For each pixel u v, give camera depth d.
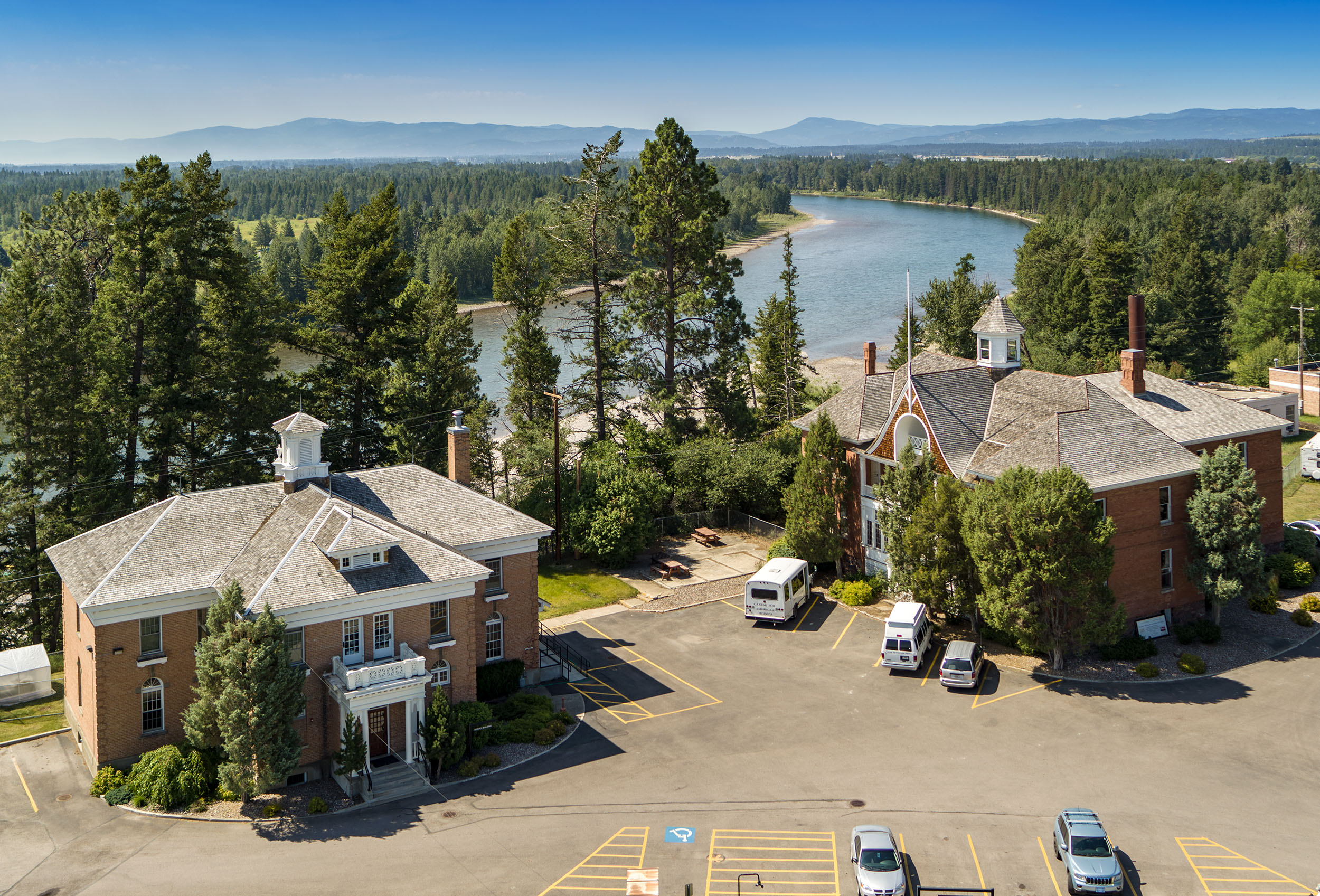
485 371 138.25
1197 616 53.28
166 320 67.19
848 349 158.00
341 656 40.47
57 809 37.56
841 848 34.06
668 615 58.16
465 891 32.03
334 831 36.00
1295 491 78.38
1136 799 36.59
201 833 35.91
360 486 47.53
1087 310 127.75
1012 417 56.34
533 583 48.94
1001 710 44.47
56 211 80.56
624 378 85.81
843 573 62.84
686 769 40.06
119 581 39.06
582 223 84.44
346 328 78.94
